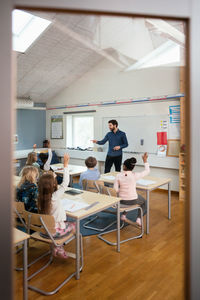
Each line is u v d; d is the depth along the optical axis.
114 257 2.59
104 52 5.47
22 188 2.55
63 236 2.19
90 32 4.55
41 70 5.61
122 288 2.07
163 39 4.59
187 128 0.79
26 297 1.82
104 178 3.69
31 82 6.05
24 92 6.43
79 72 6.12
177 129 4.98
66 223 2.33
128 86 5.72
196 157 0.78
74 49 5.12
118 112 5.96
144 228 3.37
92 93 6.44
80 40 4.81
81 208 2.32
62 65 5.60
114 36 4.79
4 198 0.68
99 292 2.02
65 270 2.35
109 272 2.31
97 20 4.18
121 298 1.94
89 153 6.59
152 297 1.95
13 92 0.68
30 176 2.59
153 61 5.14
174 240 2.99
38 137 7.50
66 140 7.19
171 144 5.09
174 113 5.01
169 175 5.25
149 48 4.94
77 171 4.39
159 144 5.28
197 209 0.78
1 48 0.65
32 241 3.00
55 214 2.16
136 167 5.73
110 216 3.86
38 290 2.02
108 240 2.98
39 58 5.11
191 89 0.77
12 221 0.69
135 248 2.79
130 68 5.59
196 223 0.78
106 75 6.03
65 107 7.11
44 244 2.92
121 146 4.86
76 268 2.19
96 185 3.28
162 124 5.21
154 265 2.43
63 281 2.16
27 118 7.18
